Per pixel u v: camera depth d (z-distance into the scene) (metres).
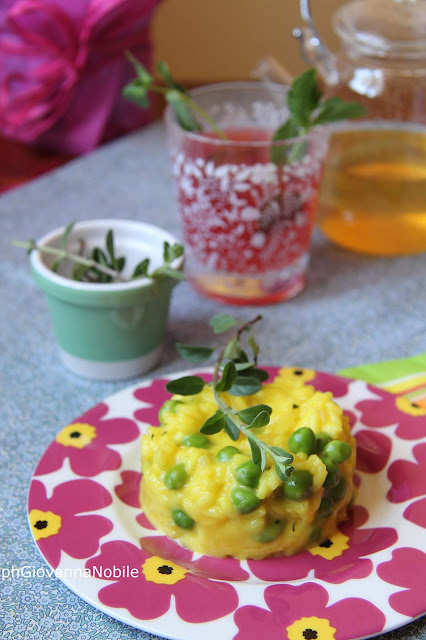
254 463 0.38
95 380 0.50
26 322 0.55
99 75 0.70
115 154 0.73
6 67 0.70
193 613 0.36
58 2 0.67
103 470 0.42
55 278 0.47
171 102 0.53
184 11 1.02
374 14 0.56
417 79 0.55
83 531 0.39
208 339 0.53
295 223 0.53
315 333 0.53
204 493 0.38
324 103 0.52
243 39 1.03
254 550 0.39
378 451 0.44
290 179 0.52
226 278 0.55
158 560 0.39
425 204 0.56
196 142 0.51
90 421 0.45
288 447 0.39
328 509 0.40
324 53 0.58
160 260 0.52
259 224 0.52
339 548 0.40
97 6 0.66
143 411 0.45
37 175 0.71
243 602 0.37
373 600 0.37
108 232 0.49
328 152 0.56
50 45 0.68
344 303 0.56
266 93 0.58
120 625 0.38
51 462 0.42
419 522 0.40
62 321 0.49
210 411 0.41
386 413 0.45
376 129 0.55
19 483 0.44
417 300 0.56
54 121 0.71
